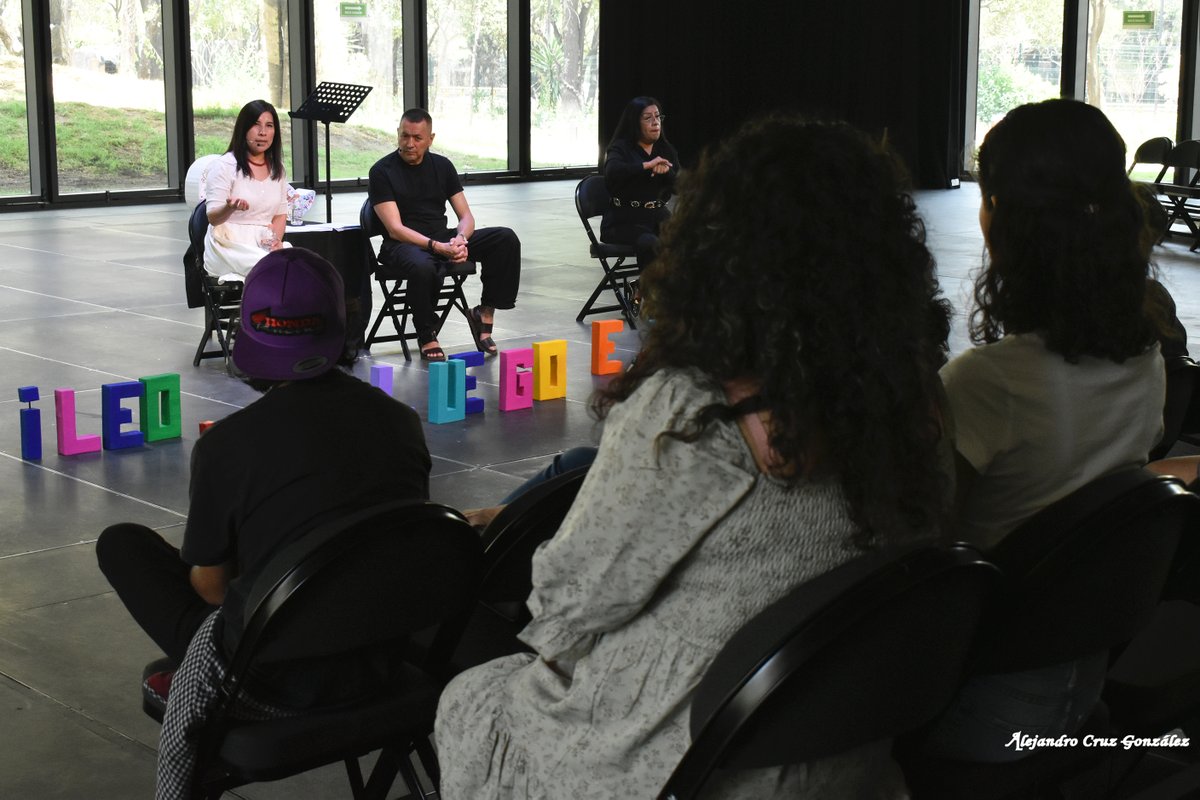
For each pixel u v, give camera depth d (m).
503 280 7.17
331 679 1.96
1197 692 2.04
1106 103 15.49
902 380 1.37
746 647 1.38
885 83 16.09
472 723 1.62
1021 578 1.67
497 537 2.04
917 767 1.77
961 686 1.64
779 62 16.92
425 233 7.10
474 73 16.23
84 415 5.71
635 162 7.96
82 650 3.36
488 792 1.58
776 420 1.34
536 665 1.59
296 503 1.95
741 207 1.37
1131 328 1.77
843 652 1.41
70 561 3.99
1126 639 1.80
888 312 1.36
